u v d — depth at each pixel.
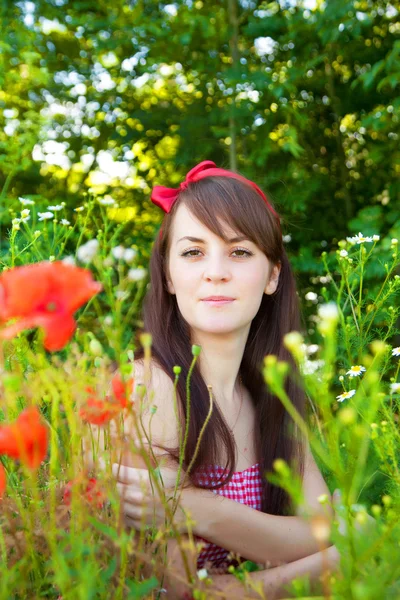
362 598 0.69
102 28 4.13
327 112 4.49
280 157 4.32
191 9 4.30
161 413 1.48
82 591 0.77
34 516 0.95
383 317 2.42
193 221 1.51
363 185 4.45
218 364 1.61
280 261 1.76
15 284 0.77
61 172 4.37
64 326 0.78
